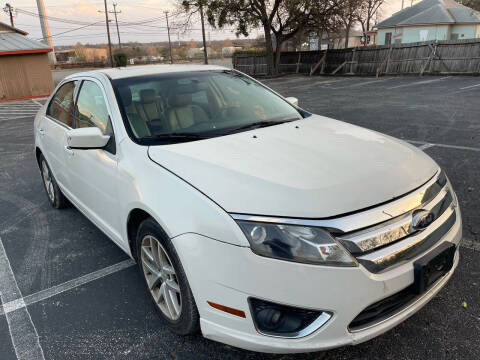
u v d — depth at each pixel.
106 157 2.84
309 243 1.79
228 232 1.87
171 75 3.36
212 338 2.05
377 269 1.85
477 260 3.05
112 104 2.94
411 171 2.23
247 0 25.88
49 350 2.41
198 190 2.07
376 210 1.90
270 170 2.13
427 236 2.01
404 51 22.06
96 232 4.05
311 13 25.52
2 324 2.68
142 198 2.31
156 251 2.42
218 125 2.93
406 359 2.18
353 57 24.48
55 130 3.96
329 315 1.82
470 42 19.53
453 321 2.43
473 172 4.96
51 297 2.96
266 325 1.88
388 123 8.27
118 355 2.33
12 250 3.75
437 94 12.59
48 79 22.97
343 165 2.19
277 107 3.41
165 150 2.50
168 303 2.39
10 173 6.54
